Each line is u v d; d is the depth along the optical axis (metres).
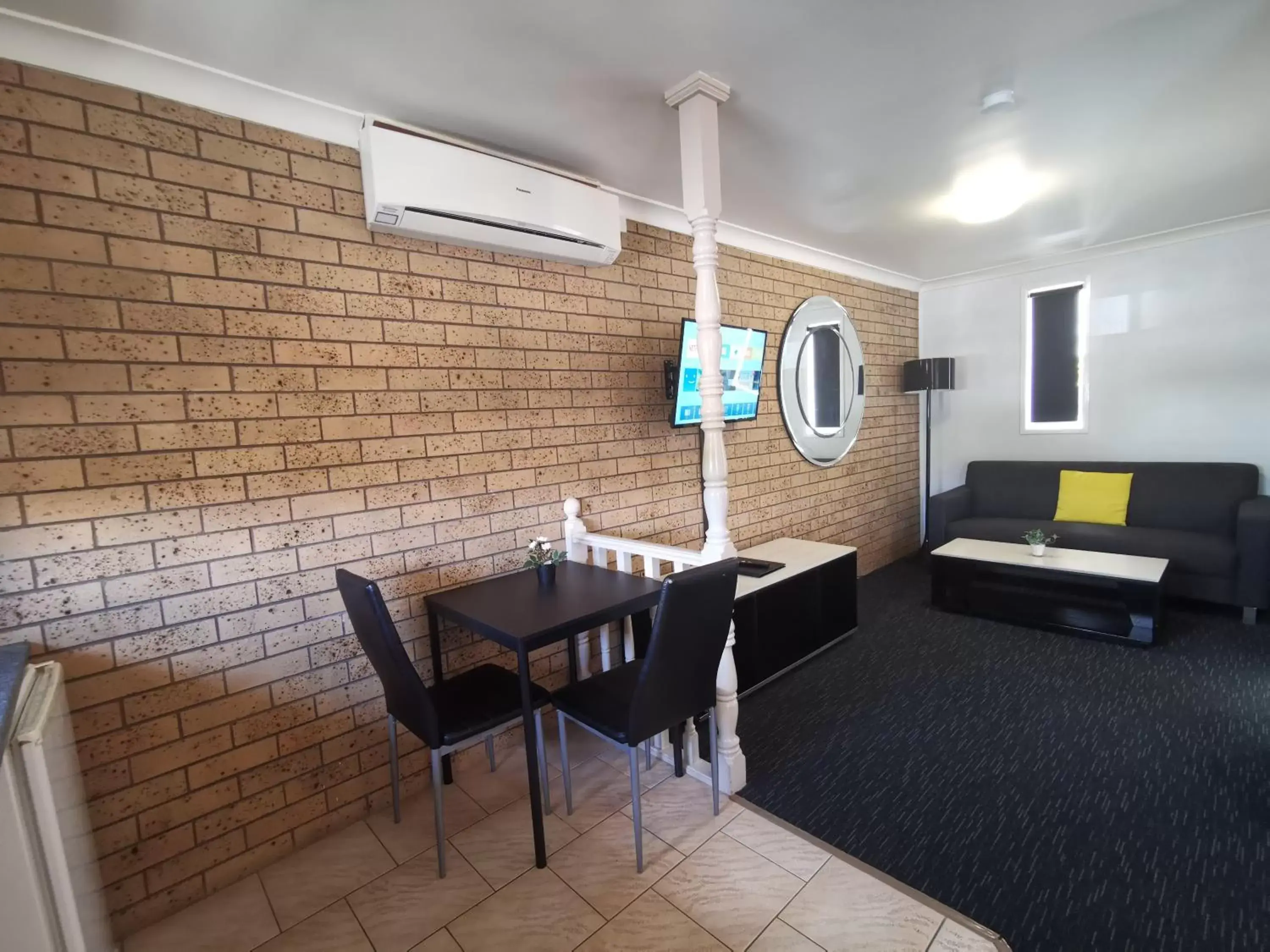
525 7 1.50
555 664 2.67
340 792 2.04
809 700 2.81
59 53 1.51
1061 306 4.63
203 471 1.75
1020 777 2.16
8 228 1.47
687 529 3.25
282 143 1.87
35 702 1.20
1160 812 1.93
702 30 1.64
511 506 2.47
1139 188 3.04
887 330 4.90
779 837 1.91
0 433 1.46
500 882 1.77
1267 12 1.65
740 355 3.44
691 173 1.99
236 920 1.68
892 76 1.92
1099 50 1.82
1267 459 3.88
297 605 1.94
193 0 1.42
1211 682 2.76
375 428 2.09
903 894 1.66
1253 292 3.85
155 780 1.69
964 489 4.81
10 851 0.97
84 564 1.58
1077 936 1.50
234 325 1.79
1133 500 4.14
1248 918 1.52
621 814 2.06
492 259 2.38
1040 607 3.74
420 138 2.02
